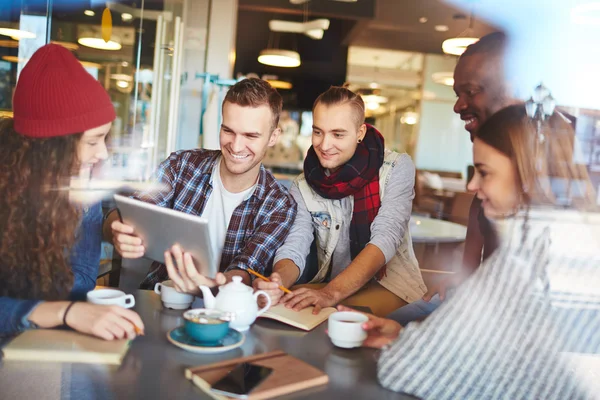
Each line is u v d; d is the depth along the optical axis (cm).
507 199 93
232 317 113
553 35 310
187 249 129
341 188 190
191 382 94
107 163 223
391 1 688
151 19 335
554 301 88
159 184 188
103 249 206
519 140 91
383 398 92
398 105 1175
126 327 109
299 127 949
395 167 199
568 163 92
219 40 494
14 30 257
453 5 658
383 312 184
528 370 87
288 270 172
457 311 93
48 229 126
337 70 920
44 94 123
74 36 280
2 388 87
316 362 106
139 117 321
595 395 85
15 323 109
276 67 911
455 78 222
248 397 86
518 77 208
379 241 183
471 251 180
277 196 187
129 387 90
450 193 642
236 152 170
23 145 126
